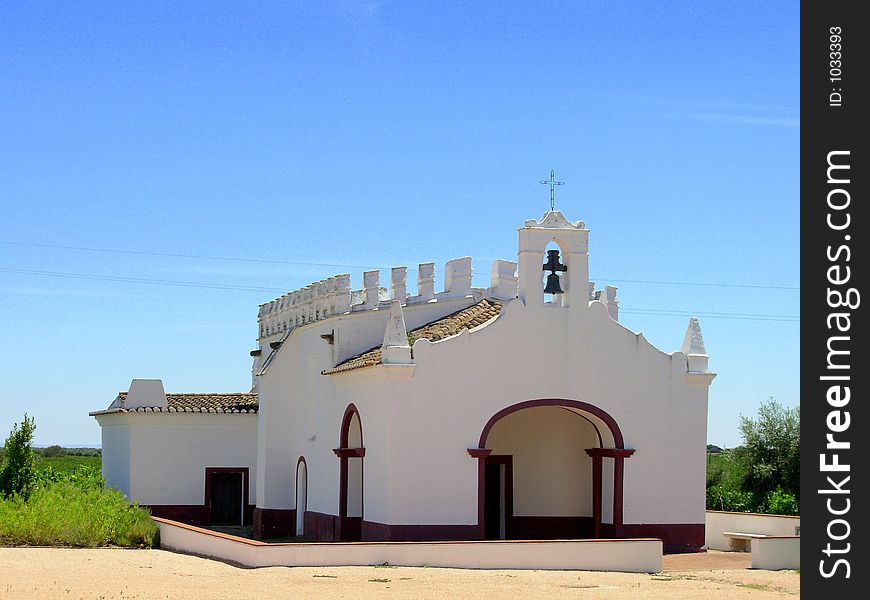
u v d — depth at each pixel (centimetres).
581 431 4000
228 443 5244
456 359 3594
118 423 5331
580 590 2631
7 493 4506
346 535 3900
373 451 3647
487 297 4134
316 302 4462
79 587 2533
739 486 5728
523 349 3659
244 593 2477
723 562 3431
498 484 3984
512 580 2767
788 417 5675
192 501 5188
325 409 4206
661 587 2736
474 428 3584
